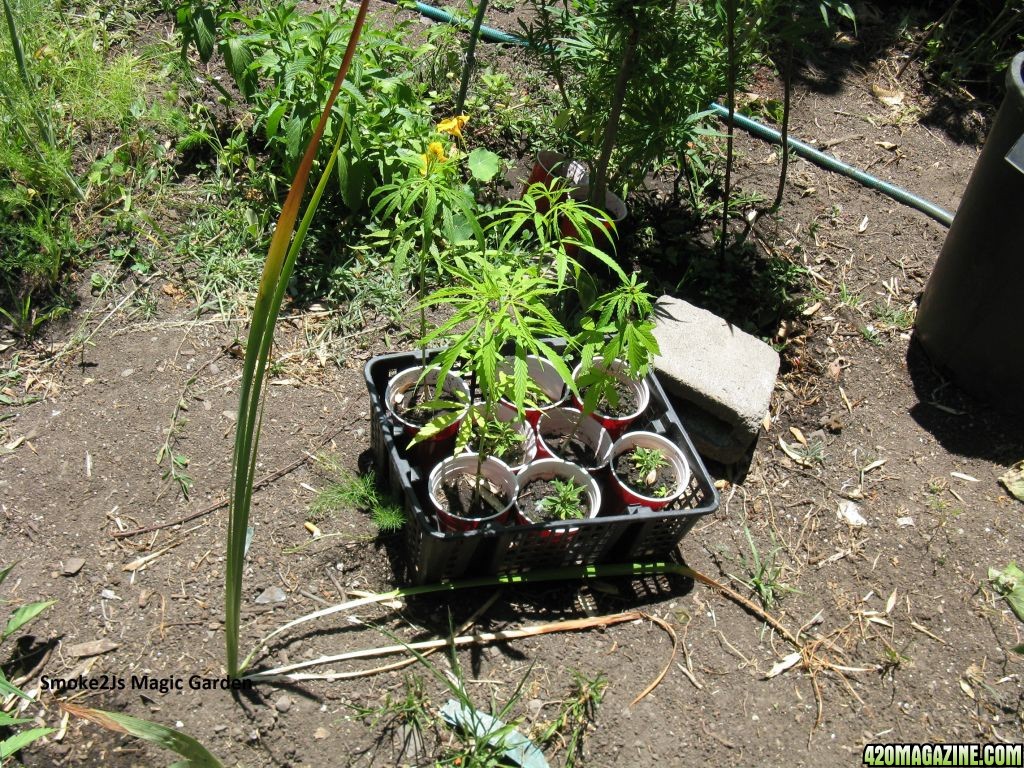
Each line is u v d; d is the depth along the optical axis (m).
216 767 0.74
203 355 1.15
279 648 0.91
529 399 0.98
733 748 0.92
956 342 1.24
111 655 0.89
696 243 1.38
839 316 1.33
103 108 1.29
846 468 1.17
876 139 1.64
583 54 1.23
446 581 0.97
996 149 1.12
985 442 1.22
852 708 0.96
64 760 0.83
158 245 1.24
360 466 1.07
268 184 1.31
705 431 1.14
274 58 1.24
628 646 0.97
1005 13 1.77
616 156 1.30
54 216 1.24
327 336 1.19
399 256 0.93
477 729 0.87
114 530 0.98
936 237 1.47
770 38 1.26
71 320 1.16
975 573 1.08
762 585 1.04
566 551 0.97
